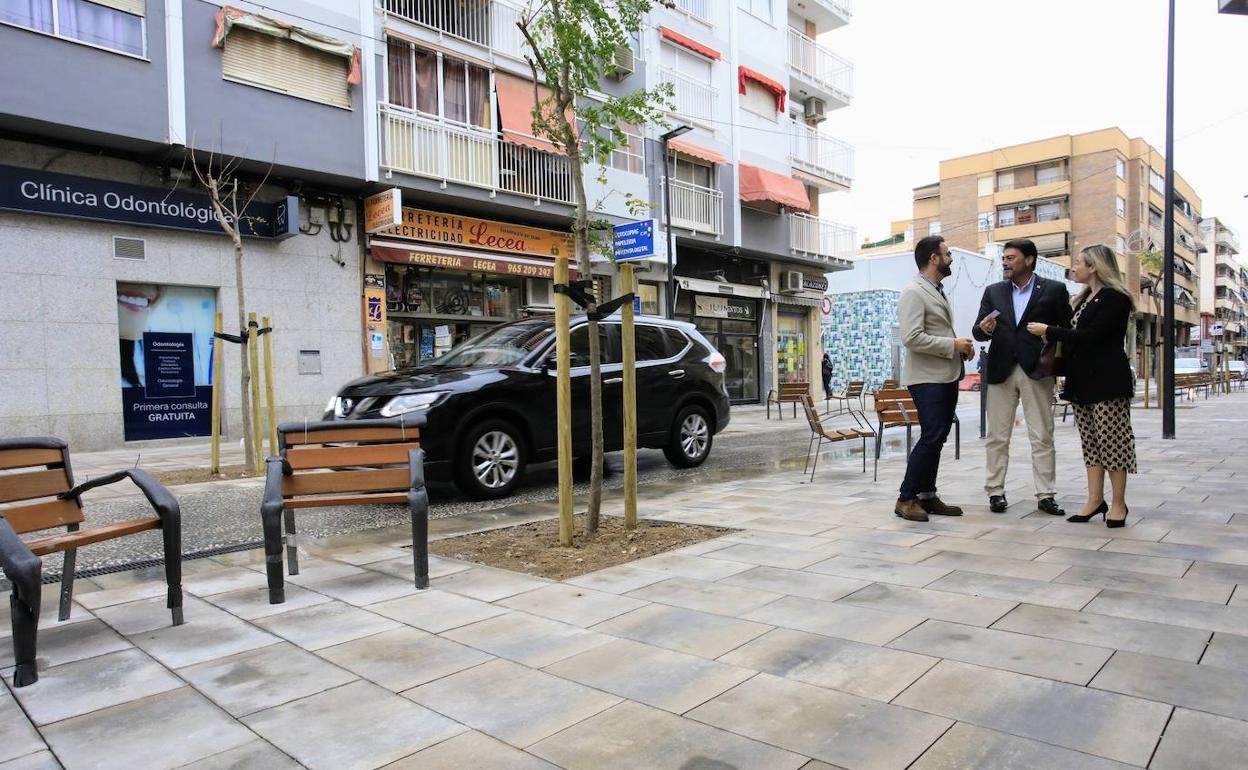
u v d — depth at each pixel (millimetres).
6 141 10680
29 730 2539
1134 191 55656
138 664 3113
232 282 12914
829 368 25828
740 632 3291
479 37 15961
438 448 6867
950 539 4891
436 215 15531
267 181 13344
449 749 2342
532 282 17766
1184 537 4754
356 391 7305
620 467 9828
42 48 10359
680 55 21328
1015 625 3252
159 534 5879
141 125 11219
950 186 58312
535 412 7648
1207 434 11938
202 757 2332
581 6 5051
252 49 12438
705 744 2324
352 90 13680
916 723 2408
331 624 3568
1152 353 19641
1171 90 12406
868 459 10016
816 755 2234
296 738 2438
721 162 21812
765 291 25047
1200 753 2160
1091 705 2484
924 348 5383
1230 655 2855
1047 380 5613
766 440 13242
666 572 4301
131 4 11156
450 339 16328
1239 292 105688
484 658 3084
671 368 9117
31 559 2951
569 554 4773
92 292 11461
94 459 10766
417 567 4145
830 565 4336
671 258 18156
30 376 10930
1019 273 5621
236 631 3500
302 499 4320
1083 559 4285
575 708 2604
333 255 14148
